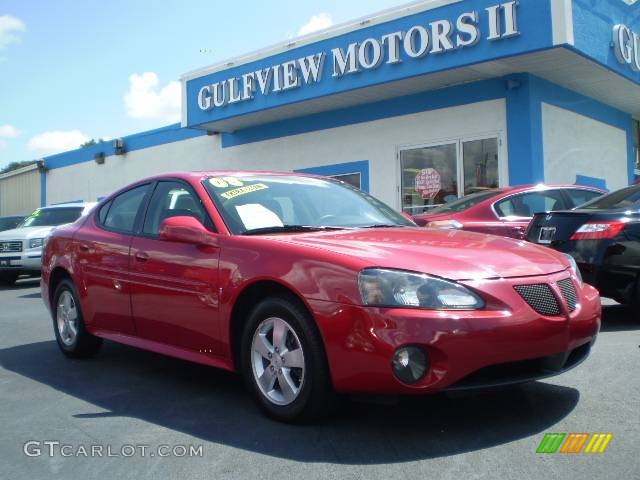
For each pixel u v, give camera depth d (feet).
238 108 48.03
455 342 10.66
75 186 76.89
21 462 11.28
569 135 41.52
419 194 42.88
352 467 10.34
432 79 39.06
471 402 13.33
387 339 10.75
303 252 12.19
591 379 14.51
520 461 10.28
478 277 11.32
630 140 50.93
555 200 27.07
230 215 14.39
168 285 14.73
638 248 19.61
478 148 39.86
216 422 12.87
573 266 13.46
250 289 13.00
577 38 33.09
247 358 12.97
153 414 13.58
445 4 35.96
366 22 39.65
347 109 46.65
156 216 16.16
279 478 10.09
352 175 46.68
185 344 14.57
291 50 44.04
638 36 39.73
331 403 11.82
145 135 65.82
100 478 10.52
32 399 15.01
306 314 11.83
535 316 11.28
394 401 11.10
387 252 11.95
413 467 10.22
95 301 17.39
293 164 50.60
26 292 40.22
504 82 38.34
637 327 19.97
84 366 18.16
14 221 54.70
